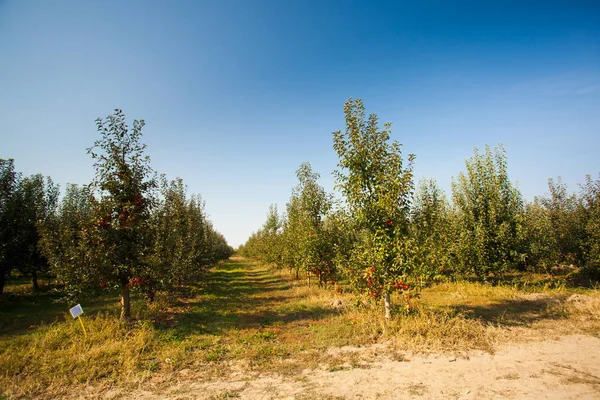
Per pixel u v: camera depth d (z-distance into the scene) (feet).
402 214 30.96
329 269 52.60
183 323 34.09
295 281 72.33
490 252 48.29
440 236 56.08
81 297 32.32
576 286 49.19
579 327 27.99
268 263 112.88
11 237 48.60
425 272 29.14
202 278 75.00
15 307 43.96
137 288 33.12
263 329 32.19
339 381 19.20
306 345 26.16
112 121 32.65
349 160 31.86
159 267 36.29
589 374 18.89
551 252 56.24
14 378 20.30
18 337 28.50
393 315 31.17
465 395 16.80
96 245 31.60
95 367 21.88
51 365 22.24
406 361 21.83
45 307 44.29
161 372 21.62
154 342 26.99
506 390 17.19
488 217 50.08
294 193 66.54
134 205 32.19
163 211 51.24
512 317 31.94
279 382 19.52
